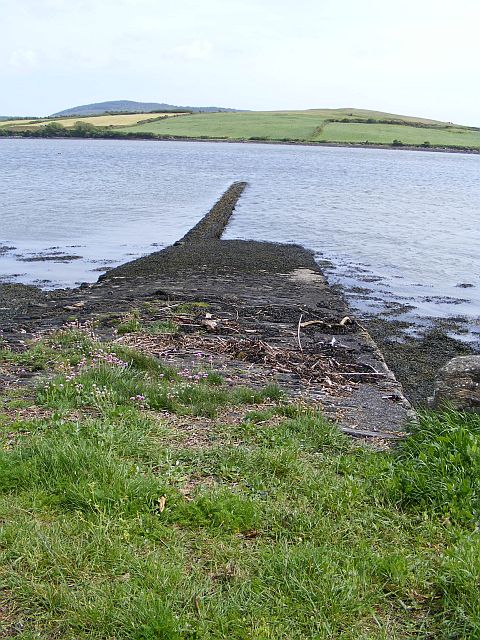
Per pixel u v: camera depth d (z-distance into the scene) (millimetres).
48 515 5434
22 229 31812
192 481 6266
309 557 4910
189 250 25594
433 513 5664
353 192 53188
